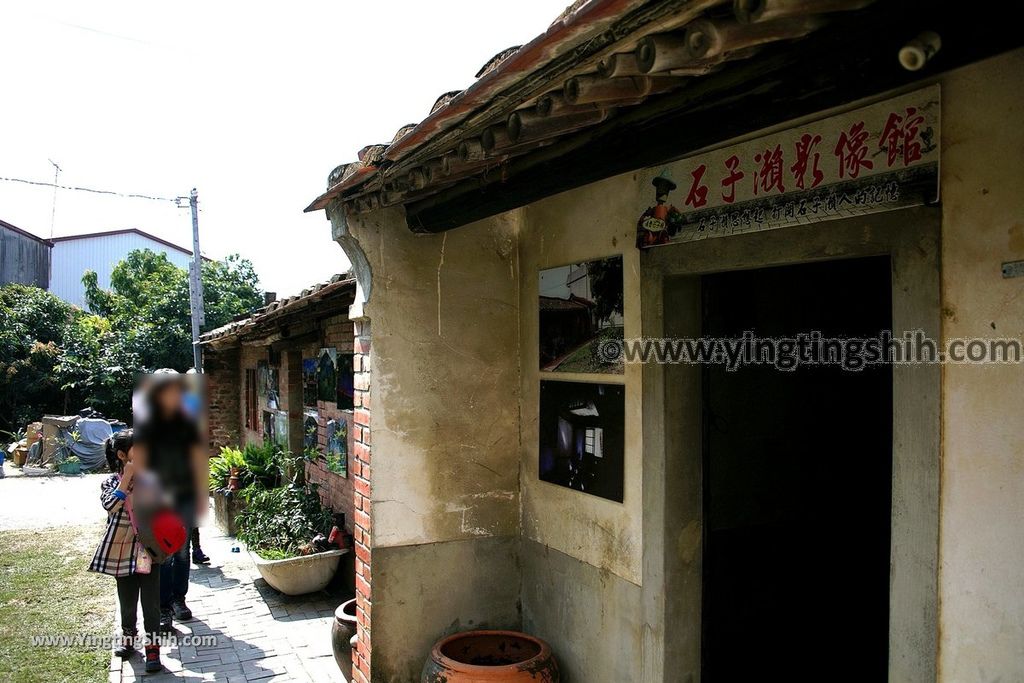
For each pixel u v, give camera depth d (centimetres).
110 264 3058
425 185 300
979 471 194
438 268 404
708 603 319
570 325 377
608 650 345
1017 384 185
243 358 1288
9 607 640
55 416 1877
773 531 436
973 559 196
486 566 414
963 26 135
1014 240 186
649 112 205
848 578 468
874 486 479
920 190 207
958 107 198
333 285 523
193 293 1432
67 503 1198
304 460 839
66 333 2114
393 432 390
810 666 433
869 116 222
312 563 648
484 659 390
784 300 430
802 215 244
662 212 309
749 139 265
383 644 386
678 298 311
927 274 206
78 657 530
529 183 275
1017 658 185
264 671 511
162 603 573
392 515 390
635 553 327
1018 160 185
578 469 369
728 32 146
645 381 319
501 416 421
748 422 424
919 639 211
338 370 723
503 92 208
